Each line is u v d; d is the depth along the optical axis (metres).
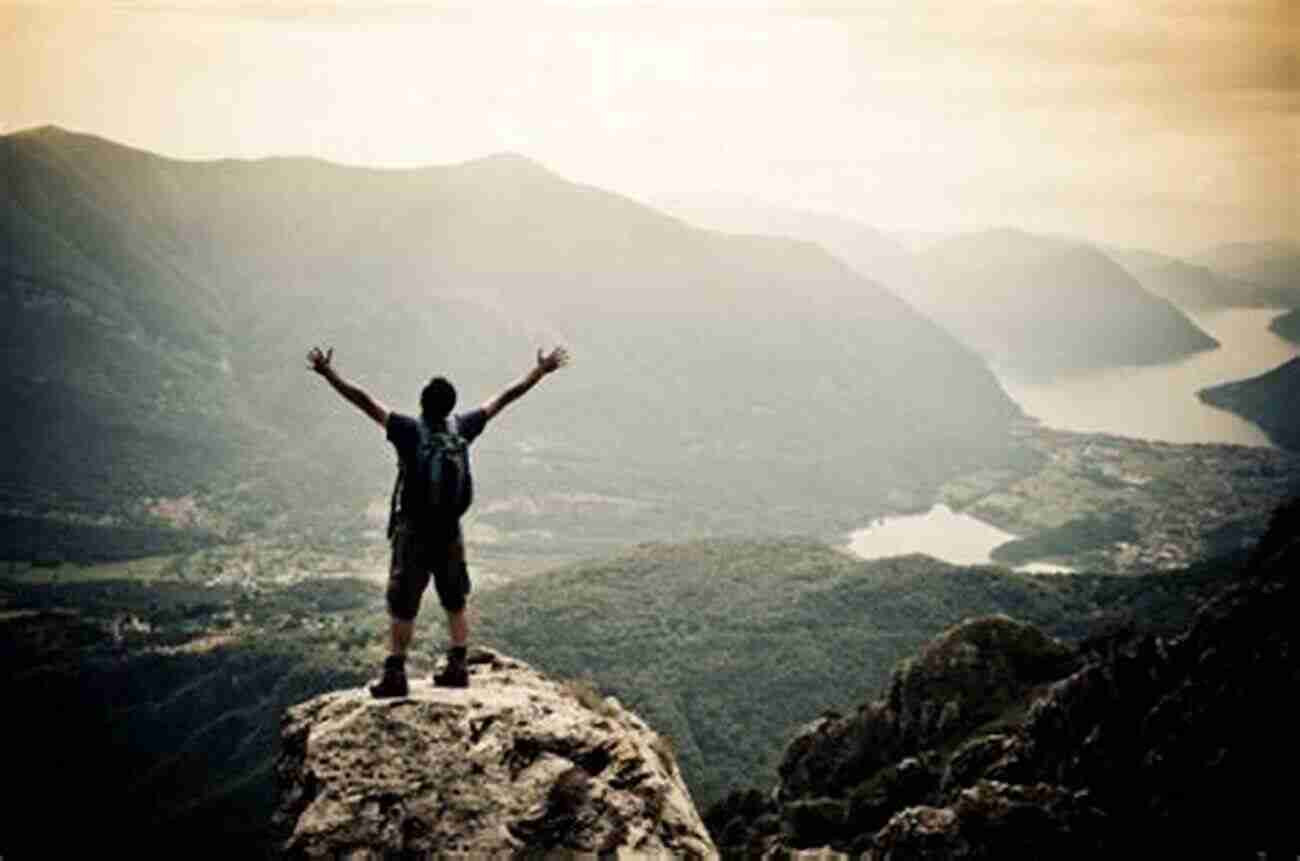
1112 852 41.84
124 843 105.12
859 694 125.75
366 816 9.17
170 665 147.25
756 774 109.00
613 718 11.02
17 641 159.75
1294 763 40.78
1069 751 49.34
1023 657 61.78
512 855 9.16
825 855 50.31
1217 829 40.91
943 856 42.41
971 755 53.19
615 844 9.33
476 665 11.56
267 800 108.69
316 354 10.00
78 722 132.50
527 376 10.52
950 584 141.62
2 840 107.19
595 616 147.62
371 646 150.75
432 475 9.95
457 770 9.48
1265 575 51.47
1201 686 46.56
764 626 139.25
